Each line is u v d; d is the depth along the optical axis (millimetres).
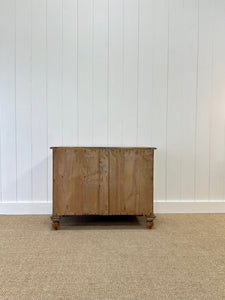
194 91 2234
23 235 1681
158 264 1282
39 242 1562
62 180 1805
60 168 1800
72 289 1060
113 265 1270
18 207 2174
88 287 1075
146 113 2219
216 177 2260
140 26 2193
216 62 2238
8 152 2164
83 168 1810
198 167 2250
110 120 2203
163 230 1791
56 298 999
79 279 1138
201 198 2258
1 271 1204
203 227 1853
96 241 1583
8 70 2145
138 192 1836
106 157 1814
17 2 2131
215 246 1510
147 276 1167
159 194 2238
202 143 2248
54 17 2154
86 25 2172
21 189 2178
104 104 2197
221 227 1853
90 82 2188
